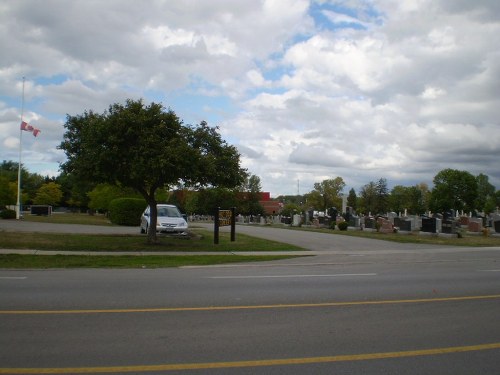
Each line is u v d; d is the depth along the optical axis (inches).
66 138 771.4
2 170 3634.4
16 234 876.0
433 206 3612.2
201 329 270.1
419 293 400.5
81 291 390.9
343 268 596.7
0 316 296.8
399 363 215.5
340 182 3747.5
